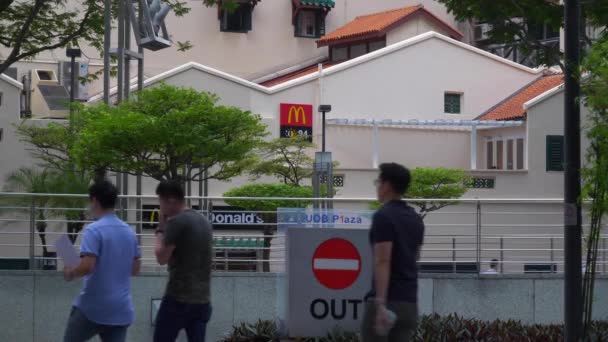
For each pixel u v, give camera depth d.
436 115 37.34
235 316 13.72
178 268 8.56
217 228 17.09
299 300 10.44
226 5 18.22
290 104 34.56
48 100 32.56
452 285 14.12
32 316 13.18
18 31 19.66
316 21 42.97
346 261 10.48
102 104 18.53
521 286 14.33
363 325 7.31
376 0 44.38
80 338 8.29
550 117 35.31
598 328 11.78
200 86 32.91
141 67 18.98
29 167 26.83
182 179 18.45
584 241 14.41
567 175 10.65
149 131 17.12
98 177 16.58
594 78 10.65
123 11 18.28
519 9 15.52
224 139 18.33
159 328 8.59
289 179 28.67
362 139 36.00
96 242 8.23
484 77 38.19
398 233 7.12
